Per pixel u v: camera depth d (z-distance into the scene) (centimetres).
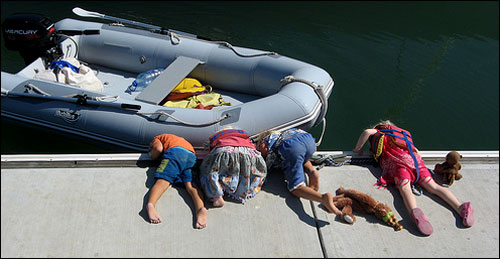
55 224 298
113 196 323
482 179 364
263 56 547
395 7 955
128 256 280
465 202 332
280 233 303
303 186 324
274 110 437
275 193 336
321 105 478
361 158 376
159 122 429
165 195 326
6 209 305
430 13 938
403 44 786
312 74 497
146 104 451
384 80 668
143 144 434
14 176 333
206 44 577
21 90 480
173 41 582
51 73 509
